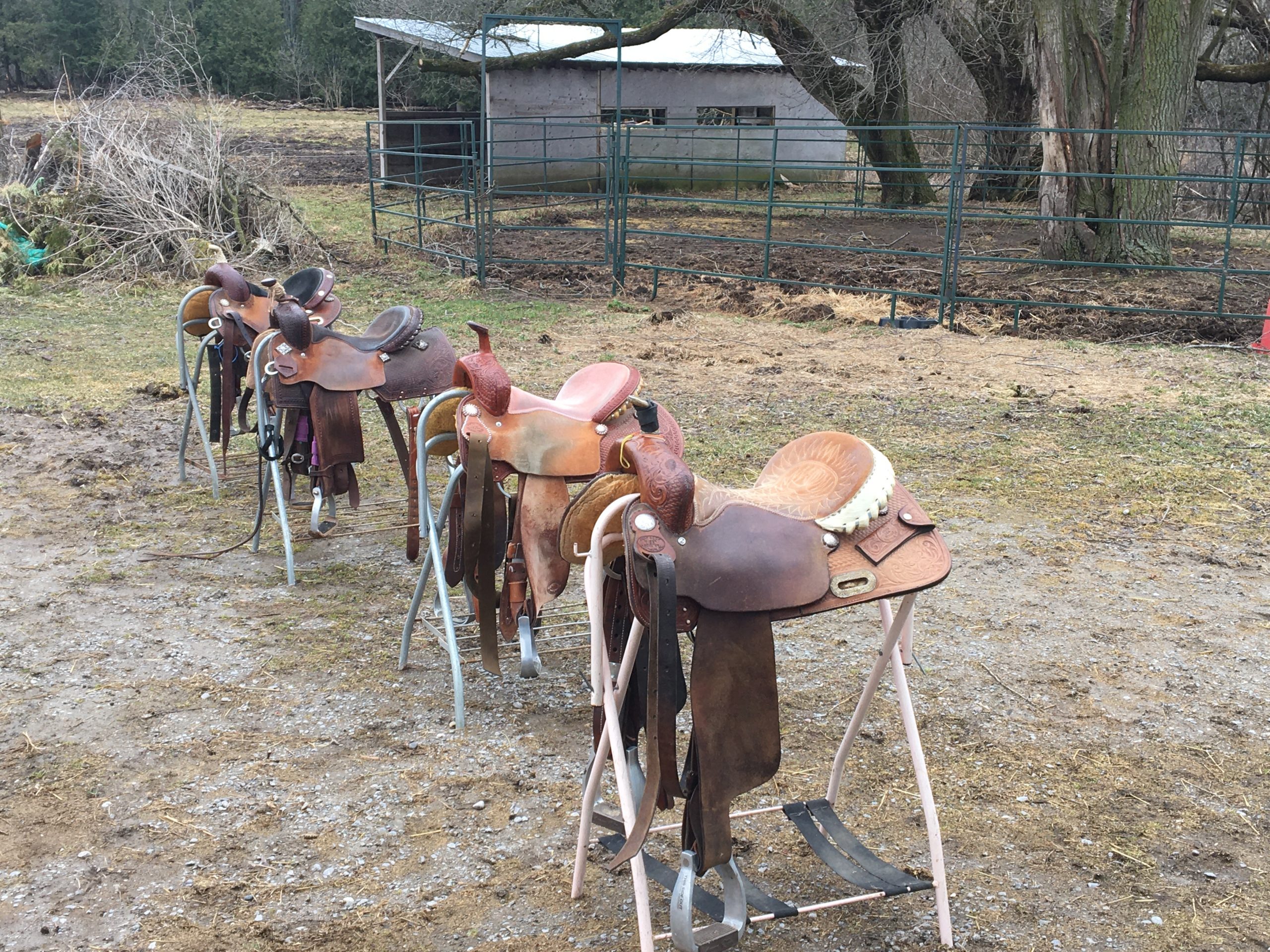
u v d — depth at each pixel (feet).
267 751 10.06
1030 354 27.35
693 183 67.10
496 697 11.14
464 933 7.74
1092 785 9.61
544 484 10.07
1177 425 20.97
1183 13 36.91
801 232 51.42
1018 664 11.84
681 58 67.56
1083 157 39.88
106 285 33.53
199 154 38.60
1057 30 38.22
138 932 7.70
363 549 15.05
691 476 6.43
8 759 9.83
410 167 64.75
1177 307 32.60
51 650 11.94
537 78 64.28
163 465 18.31
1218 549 15.06
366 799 9.35
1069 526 15.92
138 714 10.66
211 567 14.34
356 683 11.37
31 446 19.10
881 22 56.70
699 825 6.72
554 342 28.35
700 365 26.04
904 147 61.36
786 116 71.15
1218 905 8.05
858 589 6.77
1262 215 54.49
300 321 13.10
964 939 7.68
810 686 11.35
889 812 9.20
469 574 9.96
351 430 13.50
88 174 36.83
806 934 7.75
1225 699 11.13
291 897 8.10
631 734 7.84
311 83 125.29
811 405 22.45
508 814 9.14
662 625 6.23
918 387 24.09
